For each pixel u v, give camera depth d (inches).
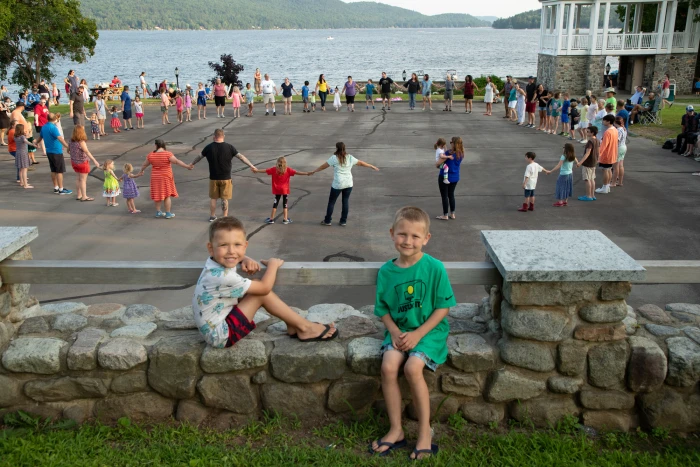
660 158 647.8
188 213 446.6
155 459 123.3
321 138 817.5
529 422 135.3
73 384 136.3
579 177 573.0
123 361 134.6
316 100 1254.9
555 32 1459.2
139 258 344.2
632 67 1517.0
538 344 131.6
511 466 122.4
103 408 138.0
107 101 1327.5
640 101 982.4
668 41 1422.2
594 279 125.2
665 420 134.2
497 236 143.7
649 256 348.8
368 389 136.3
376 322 152.3
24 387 136.7
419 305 130.9
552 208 461.4
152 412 138.7
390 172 601.6
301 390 136.6
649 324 147.3
